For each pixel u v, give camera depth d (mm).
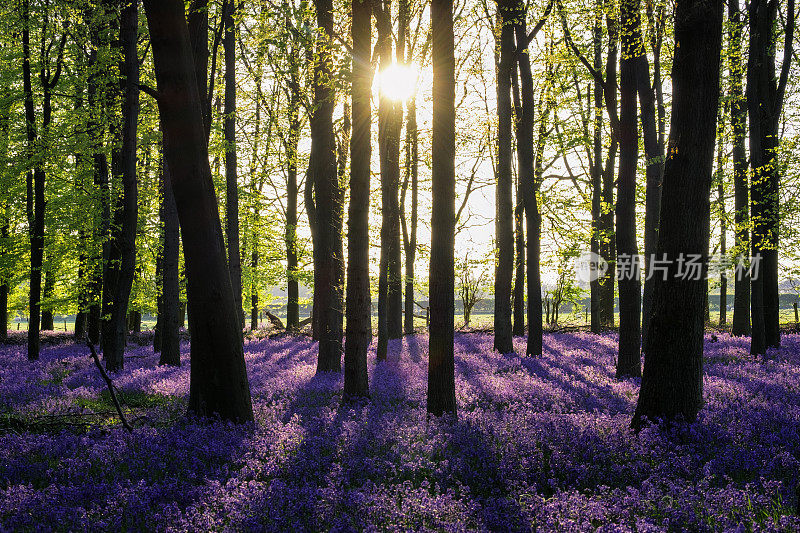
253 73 25953
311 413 9938
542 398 10672
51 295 25688
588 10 14656
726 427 7816
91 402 11555
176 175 8602
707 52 7855
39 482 6137
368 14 11359
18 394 12281
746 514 4828
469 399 10773
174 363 17844
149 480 6152
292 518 4965
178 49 8383
